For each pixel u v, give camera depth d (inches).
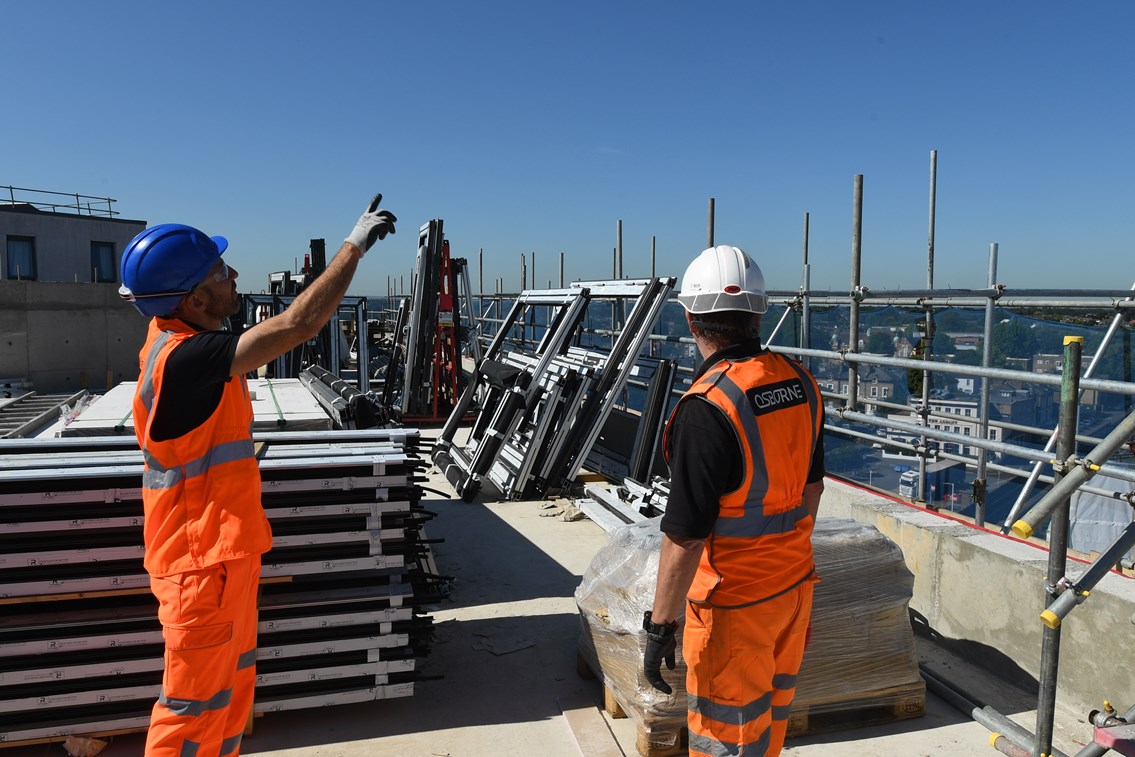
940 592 166.2
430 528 264.7
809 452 90.0
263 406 221.1
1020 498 219.5
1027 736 126.0
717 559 85.6
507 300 776.3
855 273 252.5
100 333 681.0
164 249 90.8
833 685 133.0
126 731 128.5
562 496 304.7
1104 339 233.6
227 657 93.7
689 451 82.1
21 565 124.0
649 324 289.6
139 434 93.4
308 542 137.0
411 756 129.0
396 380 548.1
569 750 131.2
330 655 138.1
